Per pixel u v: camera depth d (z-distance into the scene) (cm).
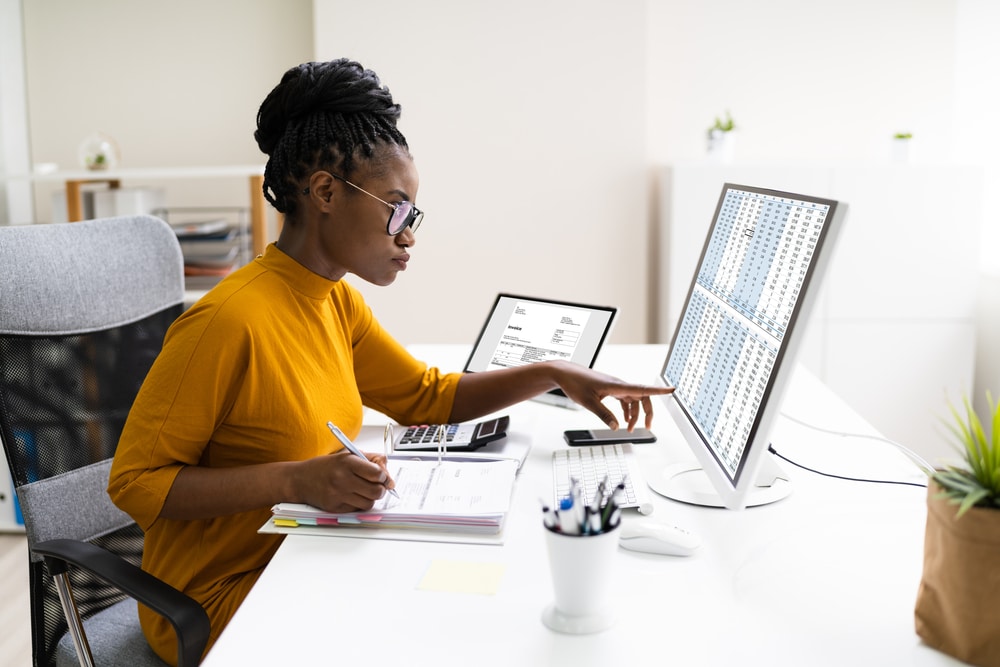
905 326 319
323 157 127
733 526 121
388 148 130
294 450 130
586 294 343
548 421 170
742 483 108
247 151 354
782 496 130
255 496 120
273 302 129
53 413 141
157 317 161
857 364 322
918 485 135
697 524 122
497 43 329
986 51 338
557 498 130
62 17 350
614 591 103
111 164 313
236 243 323
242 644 93
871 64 350
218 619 124
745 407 114
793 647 91
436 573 107
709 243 152
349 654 91
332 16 329
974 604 87
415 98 333
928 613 92
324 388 135
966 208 312
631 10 327
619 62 329
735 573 108
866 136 354
